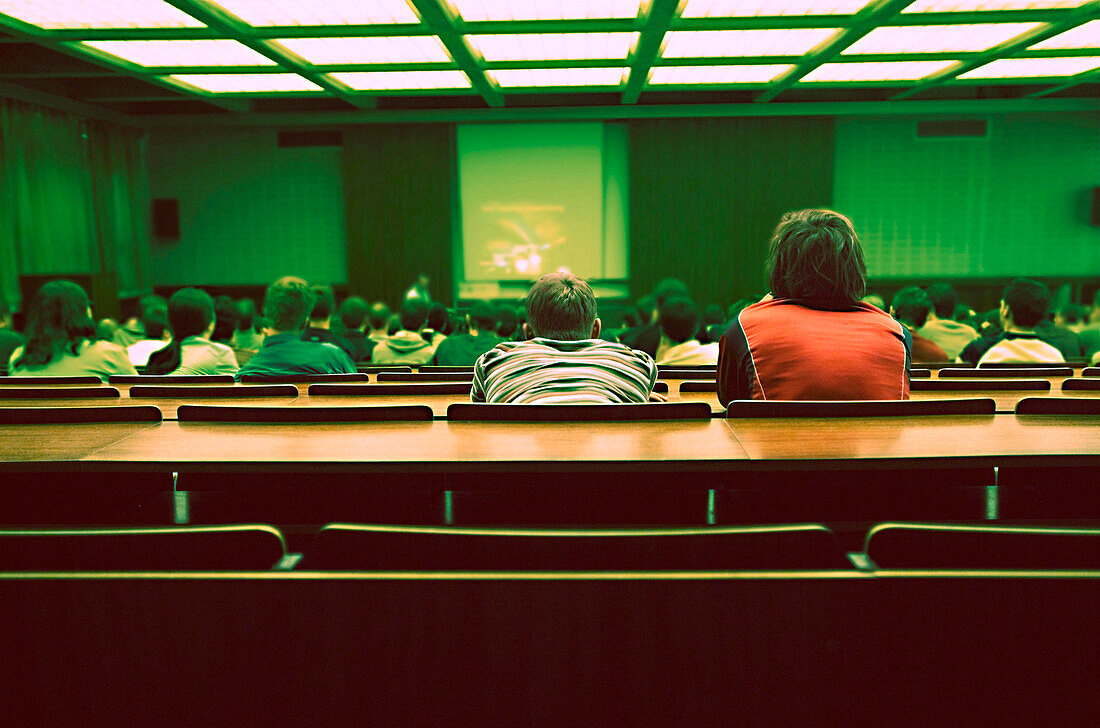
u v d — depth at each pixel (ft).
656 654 2.53
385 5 21.77
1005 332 11.02
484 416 4.57
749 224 39.47
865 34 24.11
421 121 38.99
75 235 35.29
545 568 2.73
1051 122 39.06
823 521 4.52
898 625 2.51
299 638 2.55
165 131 40.93
